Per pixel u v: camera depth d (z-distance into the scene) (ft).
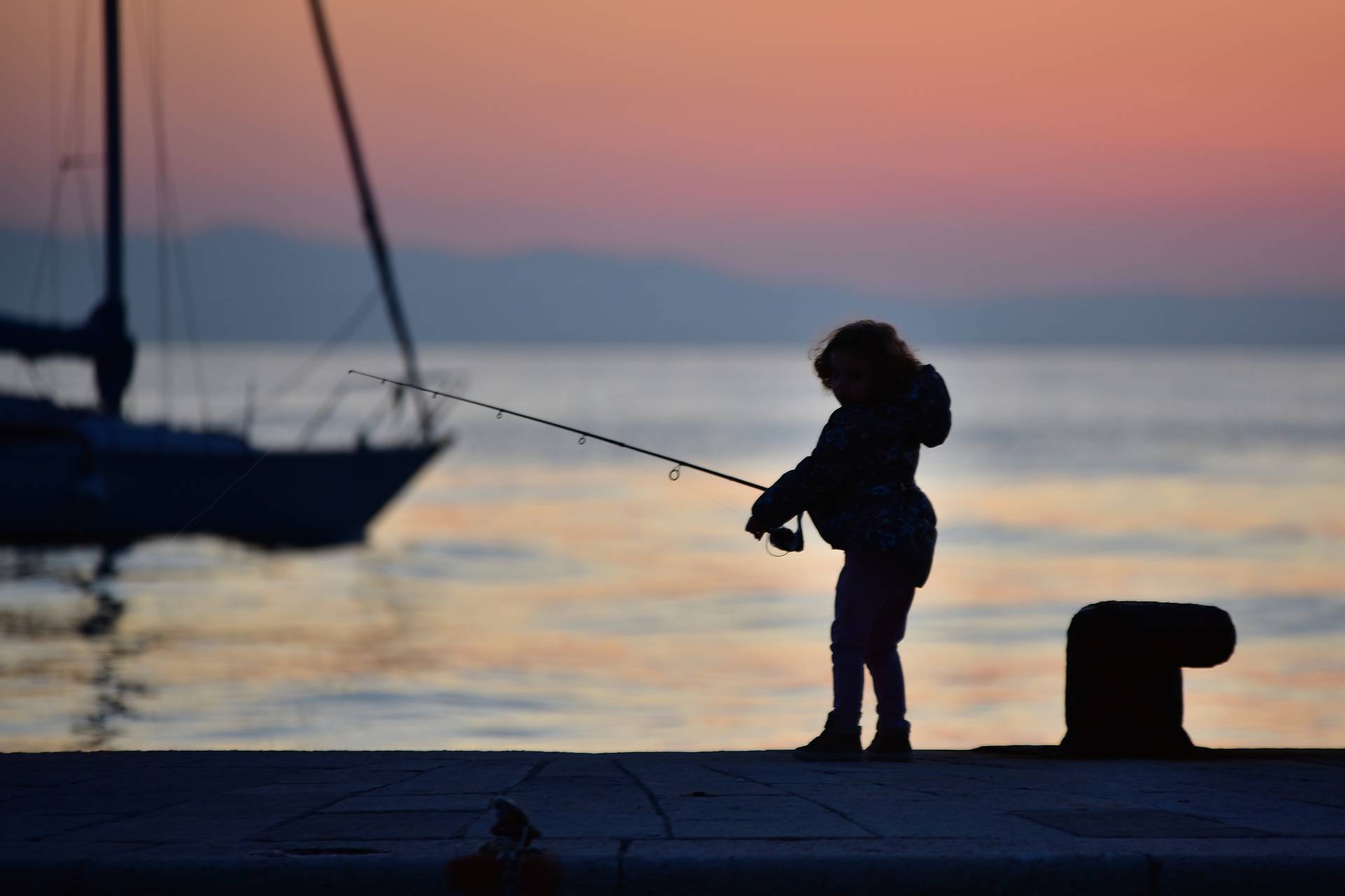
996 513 462.60
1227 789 51.49
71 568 299.58
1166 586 291.17
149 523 314.14
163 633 224.94
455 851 40.27
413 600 274.36
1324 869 39.14
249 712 157.28
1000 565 330.75
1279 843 41.09
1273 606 262.47
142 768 55.06
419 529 410.93
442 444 343.05
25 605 254.06
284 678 183.11
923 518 60.44
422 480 620.90
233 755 58.54
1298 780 53.52
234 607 258.16
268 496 323.16
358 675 187.52
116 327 304.50
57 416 304.50
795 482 59.52
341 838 42.19
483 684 181.57
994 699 173.58
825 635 232.53
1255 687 179.52
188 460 312.50
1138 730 63.98
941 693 177.78
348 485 331.98
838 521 60.29
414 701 167.73
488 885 38.93
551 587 296.30
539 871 39.01
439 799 48.75
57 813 46.37
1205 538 386.32
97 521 310.45
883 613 61.21
